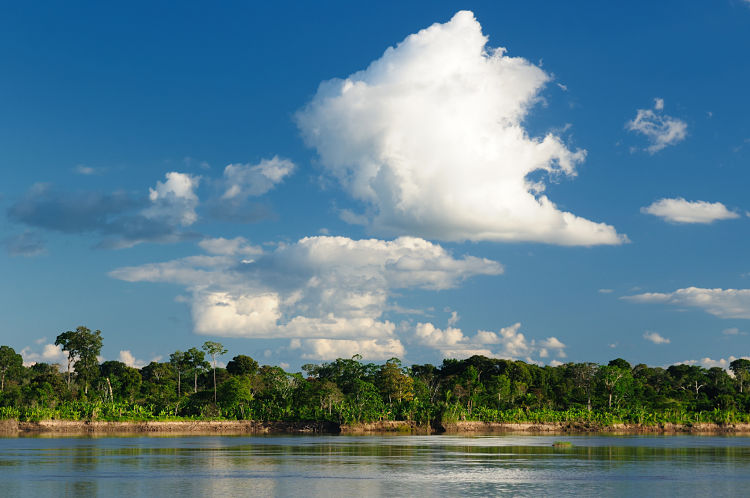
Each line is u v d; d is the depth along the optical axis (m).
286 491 68.81
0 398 198.75
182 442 147.50
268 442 149.12
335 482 75.50
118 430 193.25
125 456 106.75
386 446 135.38
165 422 199.50
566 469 89.56
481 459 103.94
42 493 67.25
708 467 93.12
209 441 152.38
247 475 81.44
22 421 185.00
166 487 71.31
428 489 70.50
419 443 147.38
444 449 126.25
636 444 148.25
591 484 74.81
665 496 66.81
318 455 110.25
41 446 131.38
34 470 86.12
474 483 75.25
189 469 87.75
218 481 76.00
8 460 99.44
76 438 163.62
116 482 74.94
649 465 95.50
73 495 66.00
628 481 77.38
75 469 87.31
